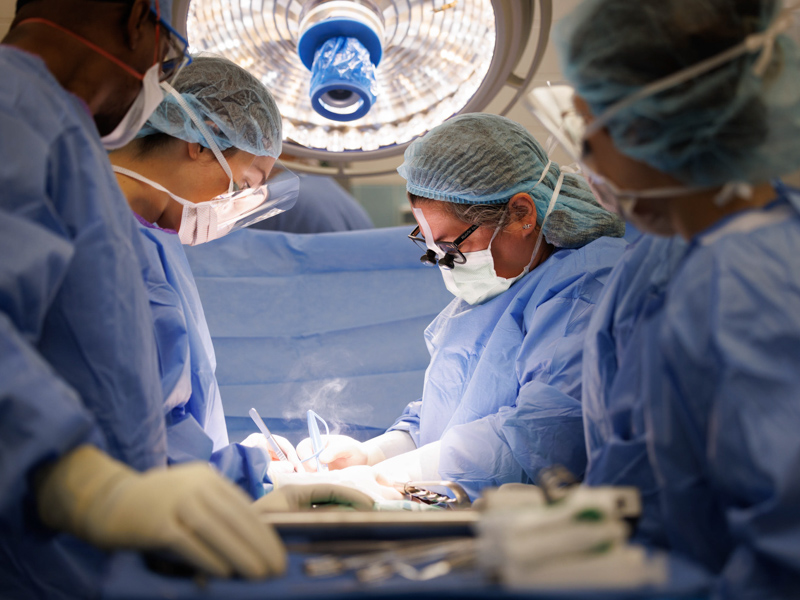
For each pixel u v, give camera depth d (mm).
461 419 1601
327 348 2156
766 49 774
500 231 1618
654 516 837
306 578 583
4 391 648
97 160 928
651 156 840
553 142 1480
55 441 660
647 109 812
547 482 721
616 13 841
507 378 1563
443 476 1392
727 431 681
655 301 880
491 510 642
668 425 791
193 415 1425
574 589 493
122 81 1009
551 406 1274
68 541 906
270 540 616
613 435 918
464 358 1752
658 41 813
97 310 871
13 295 723
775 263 741
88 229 879
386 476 1479
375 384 2146
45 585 855
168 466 1146
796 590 611
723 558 758
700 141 812
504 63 1284
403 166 1628
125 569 572
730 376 688
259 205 1581
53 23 966
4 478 644
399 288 2203
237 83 1365
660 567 524
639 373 906
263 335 2139
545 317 1460
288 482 1426
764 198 859
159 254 1413
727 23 795
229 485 660
